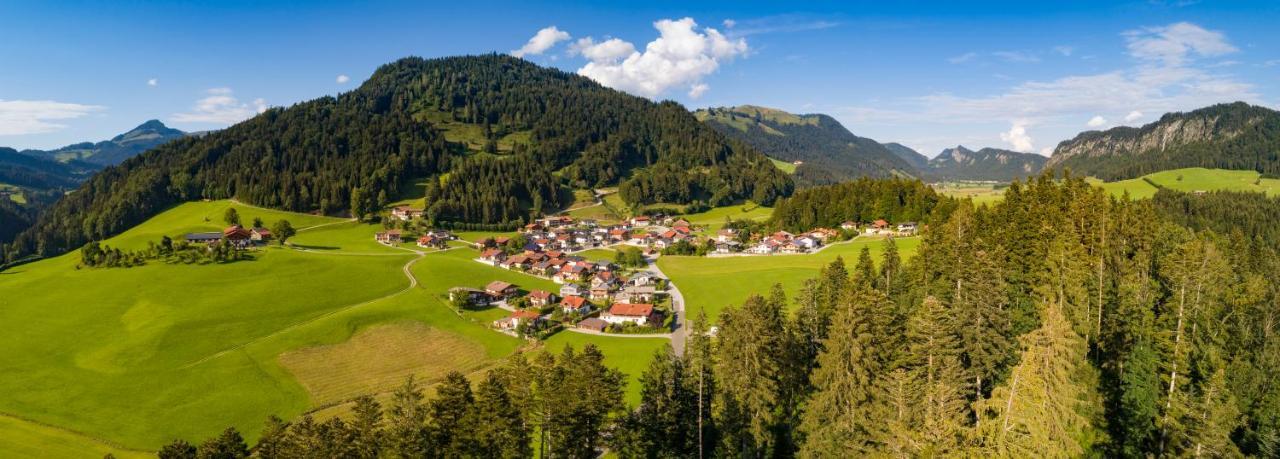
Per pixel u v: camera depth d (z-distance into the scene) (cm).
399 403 6288
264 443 6894
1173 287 6562
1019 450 3462
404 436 5778
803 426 5422
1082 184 10119
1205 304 6219
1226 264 7812
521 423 5959
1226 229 19438
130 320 13450
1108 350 5862
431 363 11769
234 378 10838
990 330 5353
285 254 18488
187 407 9812
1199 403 4925
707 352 6775
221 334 12775
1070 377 4059
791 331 6850
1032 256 8094
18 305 14300
